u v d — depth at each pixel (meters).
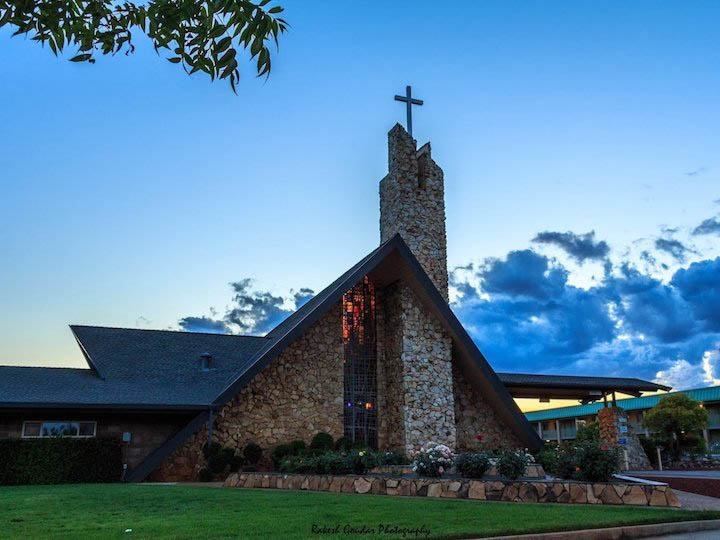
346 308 23.06
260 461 19.58
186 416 19.92
